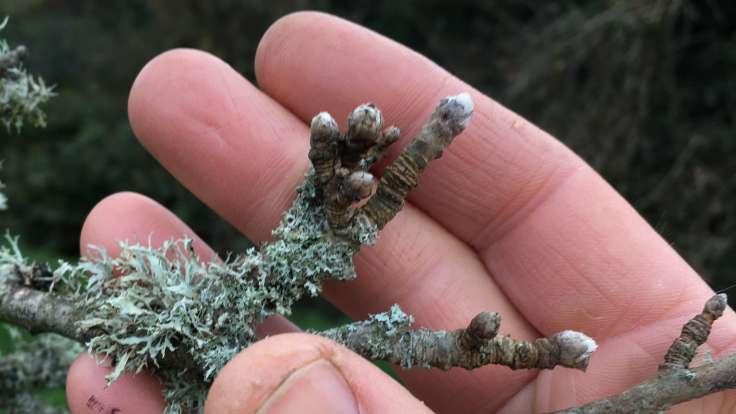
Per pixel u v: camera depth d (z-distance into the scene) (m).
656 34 0.41
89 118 0.64
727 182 0.40
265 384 0.13
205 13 0.58
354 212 0.15
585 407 0.15
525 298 0.19
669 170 0.43
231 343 0.15
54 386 0.19
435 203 0.19
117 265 0.16
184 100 0.18
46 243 0.61
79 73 0.68
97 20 0.69
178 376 0.16
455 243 0.19
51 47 0.68
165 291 0.15
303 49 0.18
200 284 0.15
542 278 0.18
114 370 0.16
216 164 0.18
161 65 0.18
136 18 0.67
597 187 0.18
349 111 0.18
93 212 0.18
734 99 0.43
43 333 0.18
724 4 0.43
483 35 0.55
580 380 0.18
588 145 0.43
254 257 0.15
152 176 0.57
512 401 0.19
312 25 0.18
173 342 0.16
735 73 0.43
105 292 0.16
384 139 0.15
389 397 0.14
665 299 0.17
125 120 0.62
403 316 0.15
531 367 0.15
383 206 0.15
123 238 0.18
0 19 0.72
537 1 0.51
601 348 0.18
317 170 0.14
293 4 0.57
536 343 0.15
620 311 0.18
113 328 0.15
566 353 0.14
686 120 0.44
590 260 0.18
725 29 0.44
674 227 0.41
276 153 0.18
